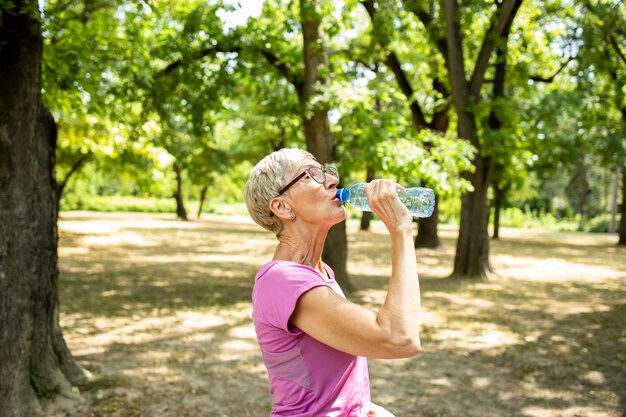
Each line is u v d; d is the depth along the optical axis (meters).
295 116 9.78
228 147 34.12
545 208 57.06
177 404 4.48
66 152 18.86
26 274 4.04
